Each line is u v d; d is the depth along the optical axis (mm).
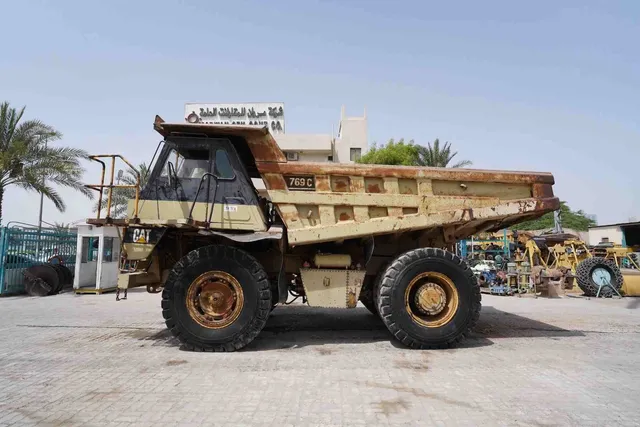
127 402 3590
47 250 14406
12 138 16875
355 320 7742
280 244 5750
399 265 5605
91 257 13805
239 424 3162
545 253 16328
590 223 51312
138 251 5461
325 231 5668
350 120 37875
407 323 5477
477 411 3416
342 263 5867
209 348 5312
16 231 13078
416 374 4383
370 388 3953
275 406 3510
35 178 16219
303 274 5887
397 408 3473
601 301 11617
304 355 5172
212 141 5738
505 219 6609
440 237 6676
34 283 12398
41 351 5332
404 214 5910
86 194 17344
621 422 3219
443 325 5523
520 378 4258
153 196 5555
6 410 3412
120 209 13242
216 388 3941
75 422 3189
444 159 30172
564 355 5188
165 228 5504
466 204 6035
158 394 3779
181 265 5414
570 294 13625
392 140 31031
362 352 5336
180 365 4691
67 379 4195
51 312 8836
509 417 3299
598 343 5879
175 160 5691
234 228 5574
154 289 6168
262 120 39938
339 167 5836
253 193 5695
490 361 4902
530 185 6203
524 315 8570
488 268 14656
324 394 3791
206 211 5566
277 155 5797
